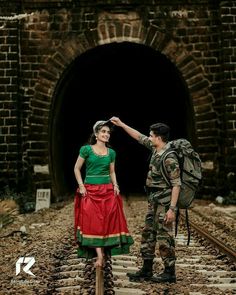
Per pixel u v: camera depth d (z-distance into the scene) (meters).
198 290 6.73
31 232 12.12
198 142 18.94
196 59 19.02
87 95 26.98
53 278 7.35
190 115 20.20
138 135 7.22
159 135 6.91
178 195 6.65
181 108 24.14
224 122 18.59
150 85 27.11
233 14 18.55
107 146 7.30
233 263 8.37
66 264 8.29
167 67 21.80
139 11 19.08
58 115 21.08
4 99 18.72
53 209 17.47
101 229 6.71
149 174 6.97
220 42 18.78
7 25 18.81
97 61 22.42
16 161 18.56
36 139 19.00
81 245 6.79
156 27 19.06
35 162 18.97
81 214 6.84
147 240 7.17
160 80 25.89
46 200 18.05
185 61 19.03
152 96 28.09
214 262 8.60
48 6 19.05
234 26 18.53
